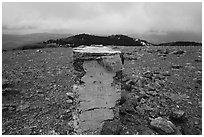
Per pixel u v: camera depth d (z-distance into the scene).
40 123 1.43
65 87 1.98
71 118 1.47
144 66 2.73
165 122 1.35
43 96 1.79
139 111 1.55
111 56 1.26
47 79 2.17
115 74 1.26
